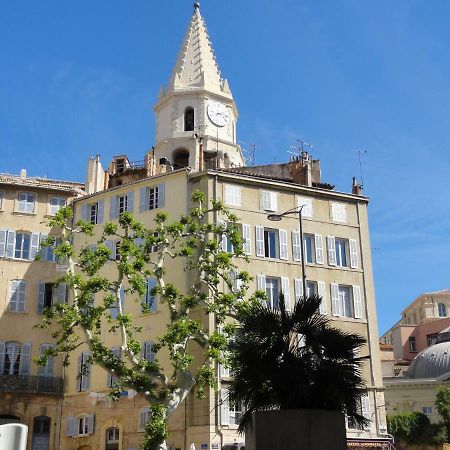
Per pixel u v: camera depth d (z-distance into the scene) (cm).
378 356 5084
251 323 1686
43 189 5325
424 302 12131
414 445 8056
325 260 5209
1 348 4903
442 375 8900
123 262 3288
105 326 4881
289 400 1576
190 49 7781
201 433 4325
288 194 5247
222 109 7494
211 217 4909
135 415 4594
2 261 5091
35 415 4784
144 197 5134
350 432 4781
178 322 3136
